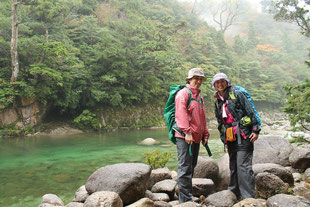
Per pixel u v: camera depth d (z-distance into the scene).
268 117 38.59
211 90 30.72
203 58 37.28
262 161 4.66
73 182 6.89
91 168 8.57
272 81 49.34
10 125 17.61
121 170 3.31
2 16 19.00
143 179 3.27
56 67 19.39
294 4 13.18
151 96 25.81
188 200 3.02
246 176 2.95
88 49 24.72
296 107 6.00
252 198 2.75
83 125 21.33
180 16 50.66
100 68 23.00
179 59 26.20
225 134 3.12
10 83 16.91
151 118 25.47
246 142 2.97
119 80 23.39
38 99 18.50
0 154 11.06
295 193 3.26
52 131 19.11
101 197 2.72
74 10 29.97
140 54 25.11
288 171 3.63
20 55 18.41
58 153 11.37
